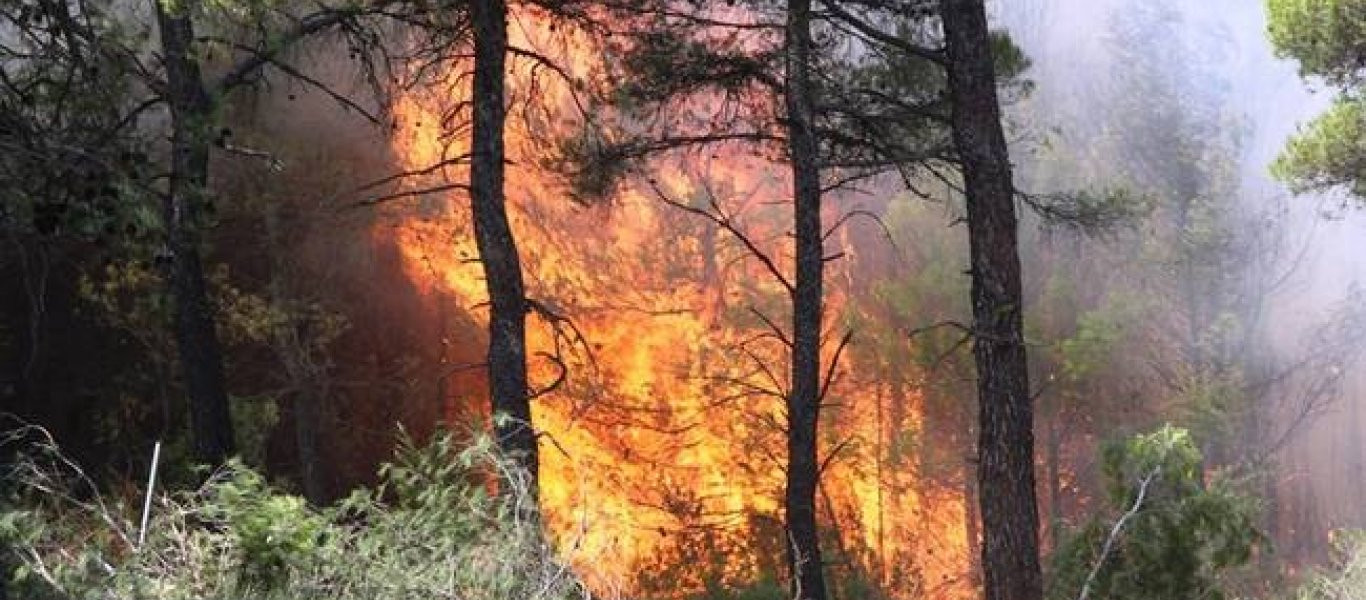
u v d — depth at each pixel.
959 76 9.60
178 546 5.14
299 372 18.28
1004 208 9.49
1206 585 7.97
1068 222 12.64
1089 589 8.09
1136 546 7.96
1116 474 8.14
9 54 6.78
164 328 14.80
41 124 6.52
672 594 17.66
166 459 14.30
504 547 5.13
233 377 18.81
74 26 6.89
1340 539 10.00
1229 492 8.09
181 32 9.39
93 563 4.79
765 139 13.67
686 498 21.66
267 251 18.55
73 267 13.98
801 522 12.36
